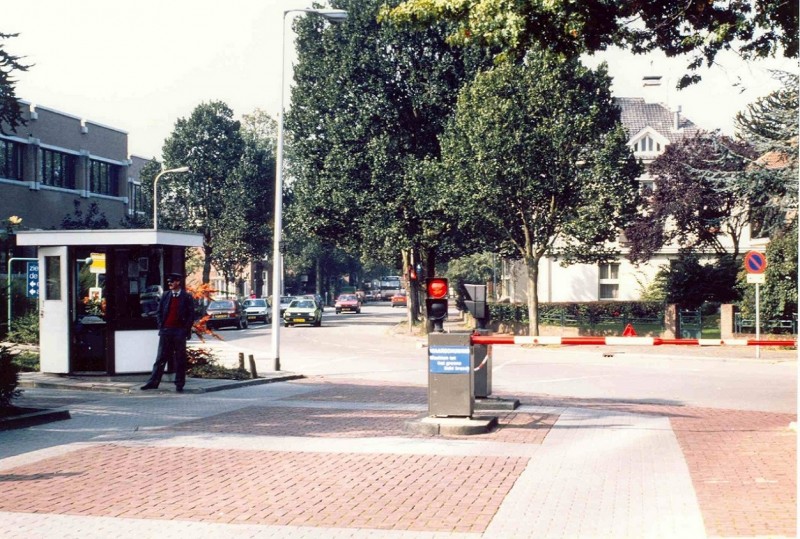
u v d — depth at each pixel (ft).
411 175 126.31
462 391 39.06
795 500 25.70
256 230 213.87
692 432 39.96
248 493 26.43
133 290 58.34
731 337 107.04
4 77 51.85
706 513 24.11
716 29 38.34
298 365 83.25
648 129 187.73
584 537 21.75
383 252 148.66
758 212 113.29
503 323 132.36
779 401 54.95
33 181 155.22
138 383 55.98
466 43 38.27
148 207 207.72
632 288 165.07
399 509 24.49
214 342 120.06
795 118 93.20
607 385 64.44
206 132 211.61
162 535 21.80
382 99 132.67
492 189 105.81
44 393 52.70
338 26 134.72
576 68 106.11
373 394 55.01
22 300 92.48
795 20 38.04
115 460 31.53
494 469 30.27
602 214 106.63
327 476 28.94
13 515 23.73
